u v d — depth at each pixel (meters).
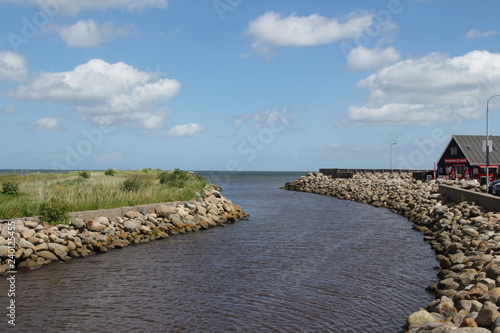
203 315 10.75
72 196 22.70
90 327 9.91
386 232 24.67
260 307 11.38
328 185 67.06
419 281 13.95
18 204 19.77
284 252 18.67
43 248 16.53
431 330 7.58
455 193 31.70
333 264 16.36
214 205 30.61
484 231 18.70
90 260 16.89
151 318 10.51
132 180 31.41
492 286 10.41
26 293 12.41
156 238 22.12
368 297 12.27
